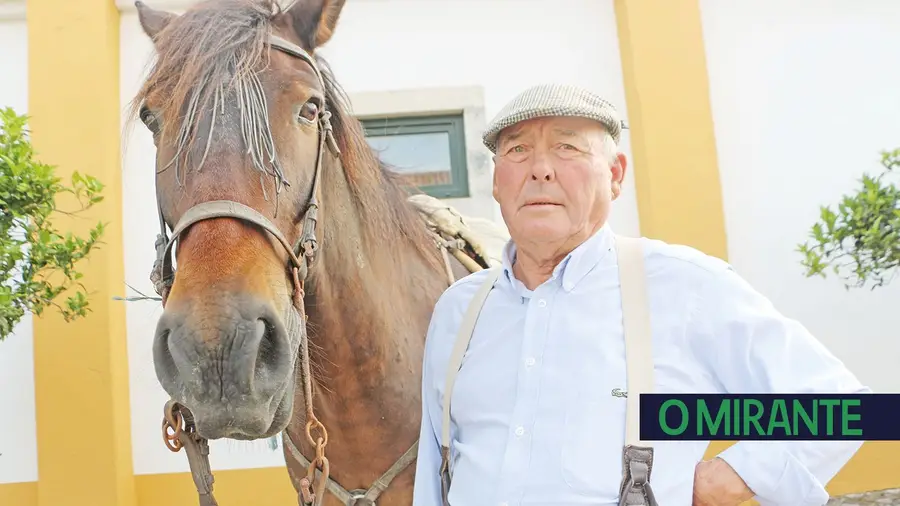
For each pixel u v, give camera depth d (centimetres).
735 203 398
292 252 134
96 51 371
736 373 111
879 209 299
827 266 361
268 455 371
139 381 369
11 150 233
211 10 143
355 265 165
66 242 258
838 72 408
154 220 381
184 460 370
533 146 121
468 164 398
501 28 409
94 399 347
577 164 119
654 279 118
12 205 233
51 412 345
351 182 169
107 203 360
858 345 388
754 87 406
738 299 114
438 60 405
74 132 363
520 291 127
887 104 406
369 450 170
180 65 136
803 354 108
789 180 400
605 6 413
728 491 107
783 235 396
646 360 111
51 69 368
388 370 170
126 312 374
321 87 152
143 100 141
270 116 136
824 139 404
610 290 120
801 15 410
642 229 395
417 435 173
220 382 115
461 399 125
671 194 382
